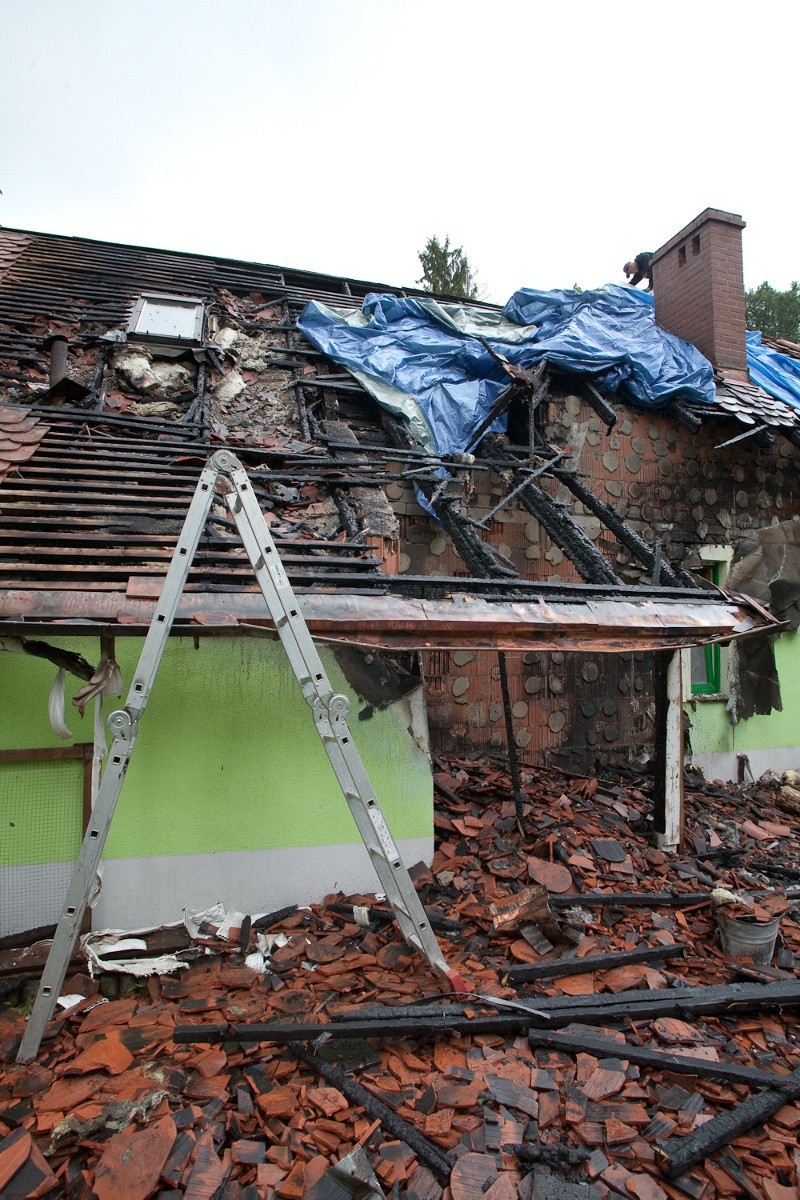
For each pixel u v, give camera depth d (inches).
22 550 127.0
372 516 192.5
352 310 299.9
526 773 238.8
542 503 231.6
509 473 247.3
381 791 163.5
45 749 139.4
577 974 135.3
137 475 163.6
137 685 105.0
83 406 206.1
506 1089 103.0
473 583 147.0
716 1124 97.4
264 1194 85.5
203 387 232.1
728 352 308.5
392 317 284.4
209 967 135.7
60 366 218.2
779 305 949.8
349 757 113.7
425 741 167.3
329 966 133.7
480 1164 90.4
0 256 291.3
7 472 153.7
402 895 118.2
